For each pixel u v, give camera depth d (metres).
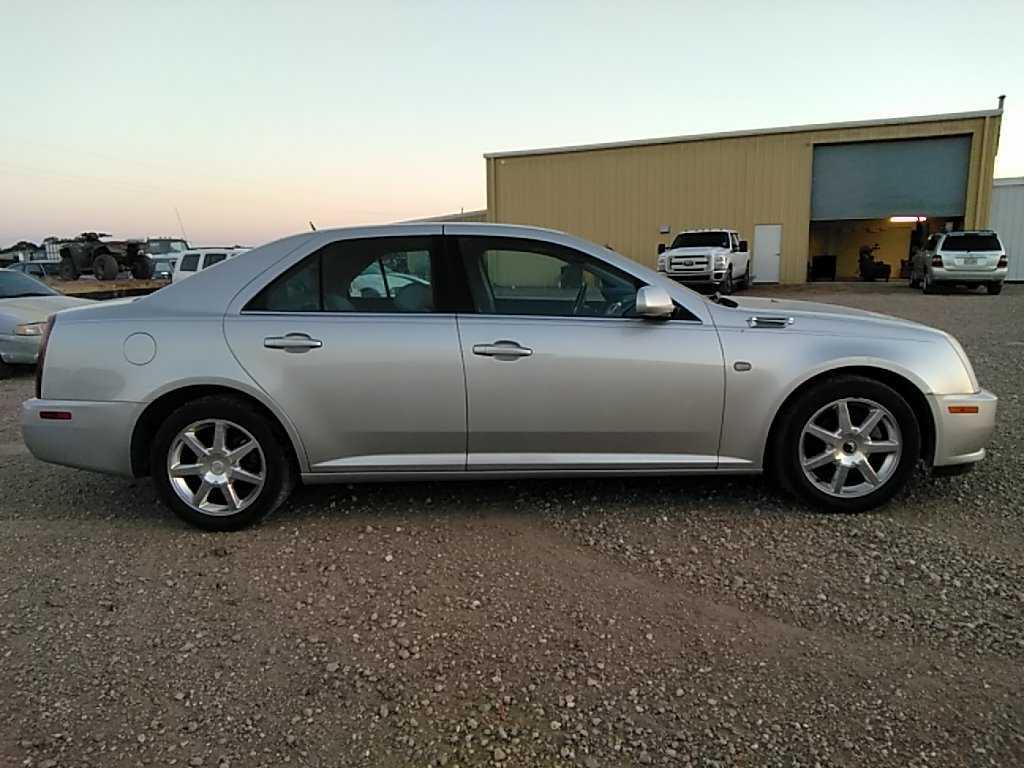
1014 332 11.29
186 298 3.60
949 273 19.34
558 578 3.03
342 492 4.08
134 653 2.54
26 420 3.58
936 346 3.64
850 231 31.11
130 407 3.49
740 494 3.95
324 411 3.50
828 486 3.64
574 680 2.34
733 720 2.14
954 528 3.44
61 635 2.65
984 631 2.56
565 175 28.27
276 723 2.17
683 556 3.21
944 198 23.98
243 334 3.49
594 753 2.02
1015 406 5.95
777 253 25.91
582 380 3.50
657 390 3.52
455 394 3.49
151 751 2.05
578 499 3.92
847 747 2.01
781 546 3.29
